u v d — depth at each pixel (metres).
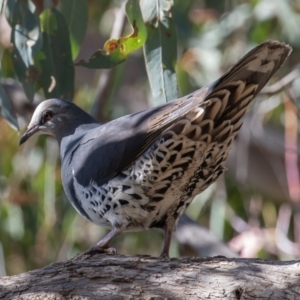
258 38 14.96
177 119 7.66
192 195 8.80
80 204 9.51
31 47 10.62
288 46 7.37
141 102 16.08
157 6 10.02
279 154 14.38
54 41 10.90
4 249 14.76
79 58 16.02
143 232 15.07
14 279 7.53
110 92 14.32
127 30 15.15
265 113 14.90
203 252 12.66
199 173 8.41
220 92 7.47
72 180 9.48
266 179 14.55
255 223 14.20
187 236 13.05
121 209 8.80
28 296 7.30
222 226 14.16
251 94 7.62
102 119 13.96
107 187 8.77
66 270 7.54
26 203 14.67
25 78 10.79
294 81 13.88
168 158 8.01
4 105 11.41
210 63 14.84
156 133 7.95
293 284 7.15
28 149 15.00
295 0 15.20
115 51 10.00
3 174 15.09
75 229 14.47
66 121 10.48
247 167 14.25
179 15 14.81
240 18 14.95
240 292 7.15
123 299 7.24
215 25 15.16
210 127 7.75
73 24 11.12
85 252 8.90
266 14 14.76
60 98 10.98
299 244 13.43
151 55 10.18
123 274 7.43
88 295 7.28
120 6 13.91
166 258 7.67
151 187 8.44
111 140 8.73
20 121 15.07
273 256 13.91
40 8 11.86
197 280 7.30
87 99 15.90
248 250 13.41
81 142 9.56
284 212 14.53
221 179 14.28
